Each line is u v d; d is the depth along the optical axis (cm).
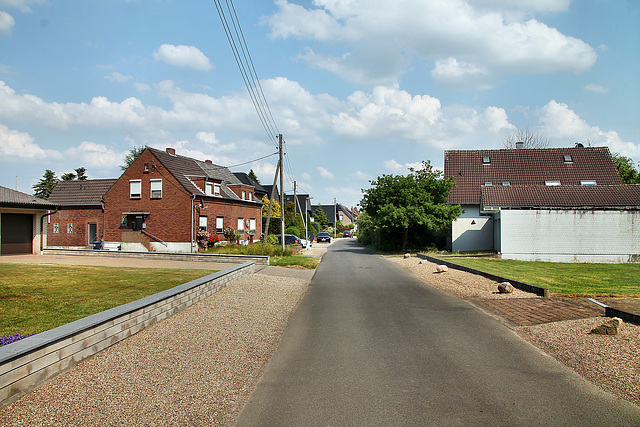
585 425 368
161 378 471
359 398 439
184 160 3061
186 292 798
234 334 671
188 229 2633
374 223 2970
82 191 3300
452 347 615
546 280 1217
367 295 1107
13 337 489
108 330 539
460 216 2944
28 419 355
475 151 3372
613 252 2002
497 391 448
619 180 3036
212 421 387
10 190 2039
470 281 1267
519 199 2398
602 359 525
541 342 624
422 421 382
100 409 387
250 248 2230
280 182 2566
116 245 2798
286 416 399
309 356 589
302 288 1252
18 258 1775
